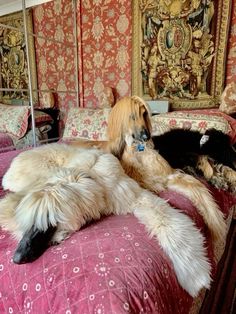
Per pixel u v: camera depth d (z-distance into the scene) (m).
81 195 0.85
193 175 1.48
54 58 3.12
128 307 0.60
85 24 2.84
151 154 1.26
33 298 0.67
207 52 2.26
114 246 0.74
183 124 1.95
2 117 2.91
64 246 0.76
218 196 1.40
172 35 2.38
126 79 2.73
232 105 2.06
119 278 0.65
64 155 1.16
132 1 2.51
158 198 1.03
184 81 2.41
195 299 0.95
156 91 2.57
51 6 2.98
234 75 2.21
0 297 0.72
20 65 3.26
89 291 0.63
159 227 0.84
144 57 2.57
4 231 0.85
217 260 1.34
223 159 1.56
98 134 2.43
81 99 3.06
